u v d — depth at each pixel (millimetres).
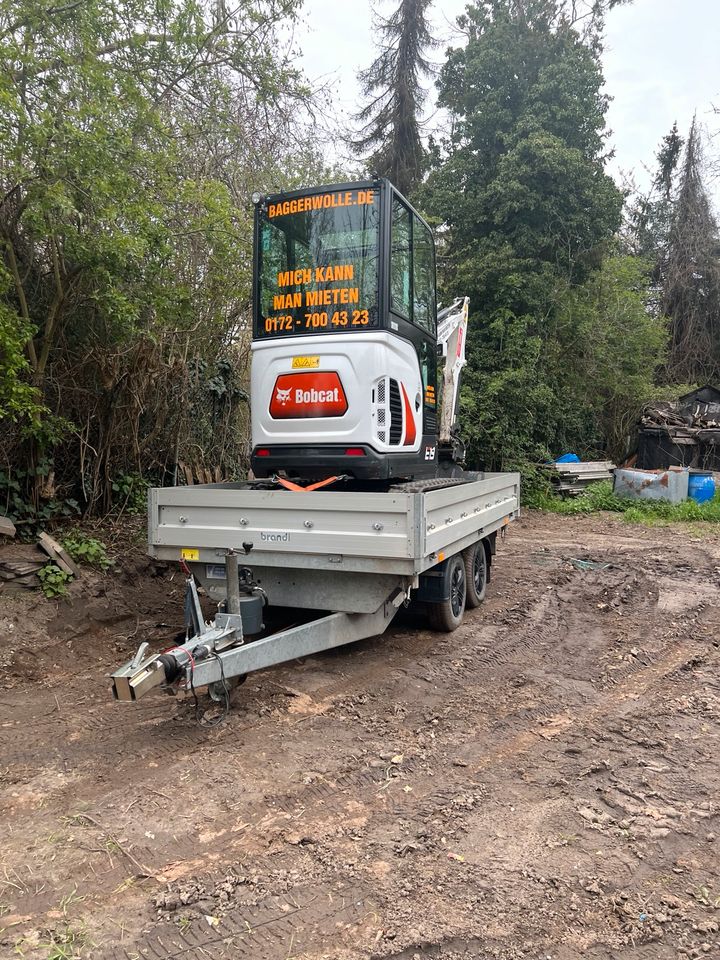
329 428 5492
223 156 8758
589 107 17125
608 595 7879
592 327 18125
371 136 22719
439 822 3391
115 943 2584
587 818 3449
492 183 16406
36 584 6238
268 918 2727
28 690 4945
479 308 17312
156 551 5418
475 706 4844
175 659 3832
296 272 5688
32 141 5398
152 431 8500
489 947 2598
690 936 2680
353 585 4984
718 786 3812
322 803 3553
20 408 5902
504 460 16297
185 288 7270
